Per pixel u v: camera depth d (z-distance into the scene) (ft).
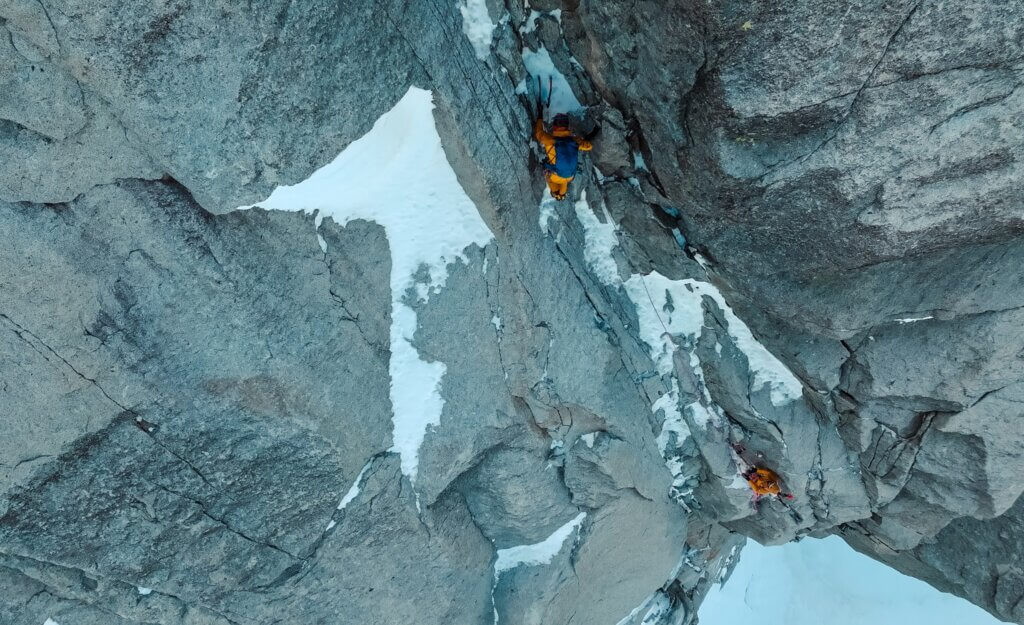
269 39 16.31
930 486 30.07
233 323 20.36
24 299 17.16
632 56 19.27
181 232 18.69
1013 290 21.65
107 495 20.67
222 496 22.54
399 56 18.94
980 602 35.53
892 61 15.46
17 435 18.53
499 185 22.76
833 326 23.50
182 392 20.06
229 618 24.84
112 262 18.02
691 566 44.50
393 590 27.66
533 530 31.07
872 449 30.14
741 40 15.78
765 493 33.27
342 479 24.35
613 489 31.48
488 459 28.27
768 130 17.57
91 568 21.59
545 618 31.73
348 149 19.40
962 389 25.13
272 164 18.20
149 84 15.60
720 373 29.89
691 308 28.68
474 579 30.45
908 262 21.50
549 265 25.99
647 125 21.01
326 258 22.08
